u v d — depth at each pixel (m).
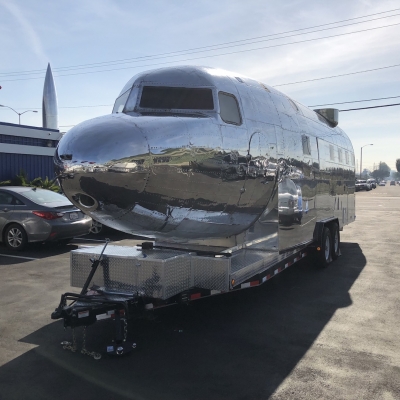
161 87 5.23
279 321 5.60
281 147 6.28
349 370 4.19
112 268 5.03
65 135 4.52
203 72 5.36
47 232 9.85
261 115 5.88
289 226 6.67
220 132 5.03
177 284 4.95
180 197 4.70
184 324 5.48
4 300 6.38
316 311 6.02
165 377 4.04
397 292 7.00
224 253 5.62
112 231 13.13
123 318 4.54
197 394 3.73
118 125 4.43
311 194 7.77
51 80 33.38
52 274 7.93
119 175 4.23
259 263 5.72
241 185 5.29
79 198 4.42
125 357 4.48
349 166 11.02
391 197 40.31
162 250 5.40
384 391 3.78
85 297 4.60
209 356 4.51
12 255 9.70
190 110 5.10
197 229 5.19
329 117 9.75
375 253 10.58
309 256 8.67
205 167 4.80
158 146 4.43
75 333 5.14
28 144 21.05
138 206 4.50
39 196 10.44
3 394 3.73
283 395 3.71
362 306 6.25
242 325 5.45
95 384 3.91
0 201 10.34
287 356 4.51
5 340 4.91
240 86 5.75
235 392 3.76
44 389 3.82
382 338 5.02
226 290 4.98
